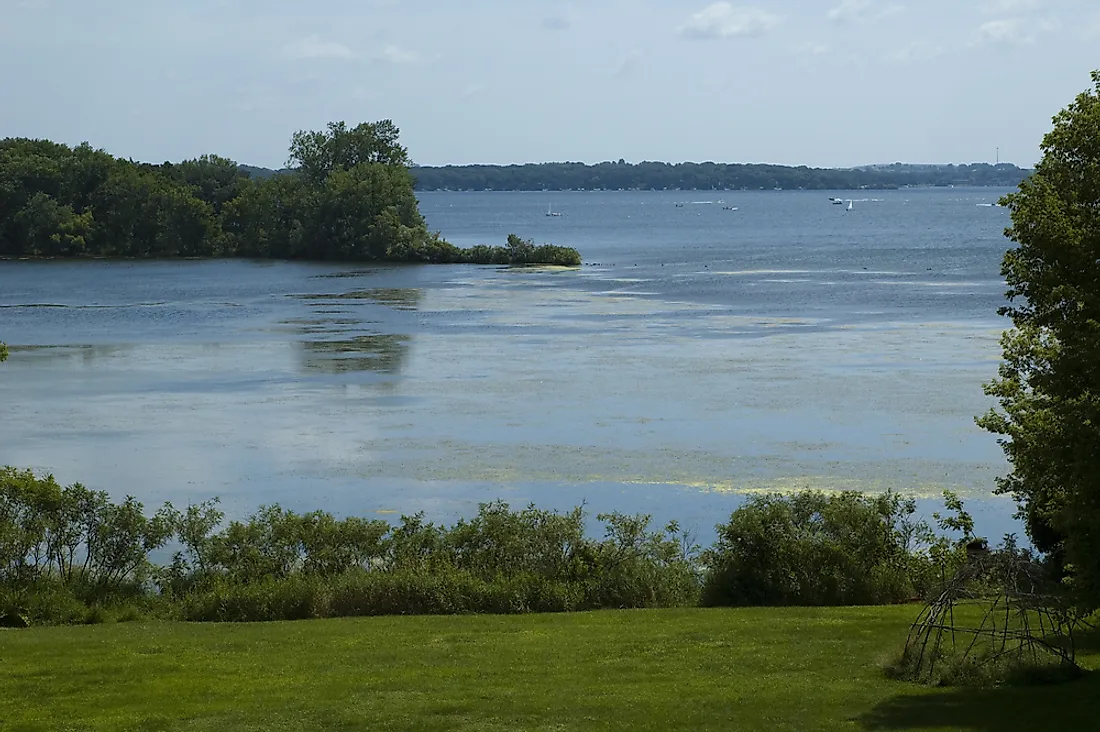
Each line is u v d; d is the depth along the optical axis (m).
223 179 168.38
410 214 136.00
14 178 139.62
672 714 13.09
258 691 14.25
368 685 14.44
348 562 21.17
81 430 37.84
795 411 39.31
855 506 21.16
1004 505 28.09
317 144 147.88
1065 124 13.93
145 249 141.00
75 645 16.94
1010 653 14.56
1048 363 14.91
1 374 50.03
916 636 15.55
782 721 12.80
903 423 37.06
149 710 13.52
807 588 20.27
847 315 68.06
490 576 20.77
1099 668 14.49
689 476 31.25
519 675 14.90
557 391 44.06
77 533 21.05
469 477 31.50
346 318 71.00
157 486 30.73
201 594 20.27
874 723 12.64
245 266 122.50
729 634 17.06
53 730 12.84
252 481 31.28
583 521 26.95
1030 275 13.85
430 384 46.09
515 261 122.25
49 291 92.88
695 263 118.56
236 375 49.06
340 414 40.19
